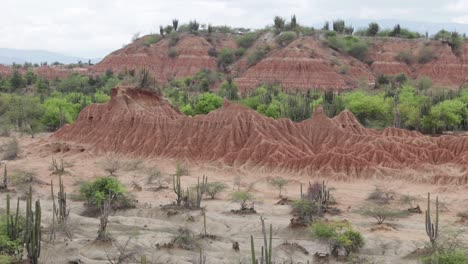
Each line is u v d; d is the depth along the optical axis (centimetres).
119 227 4534
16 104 11212
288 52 17700
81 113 8706
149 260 3681
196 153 7475
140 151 7694
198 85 16750
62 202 4506
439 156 6862
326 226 3991
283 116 9706
